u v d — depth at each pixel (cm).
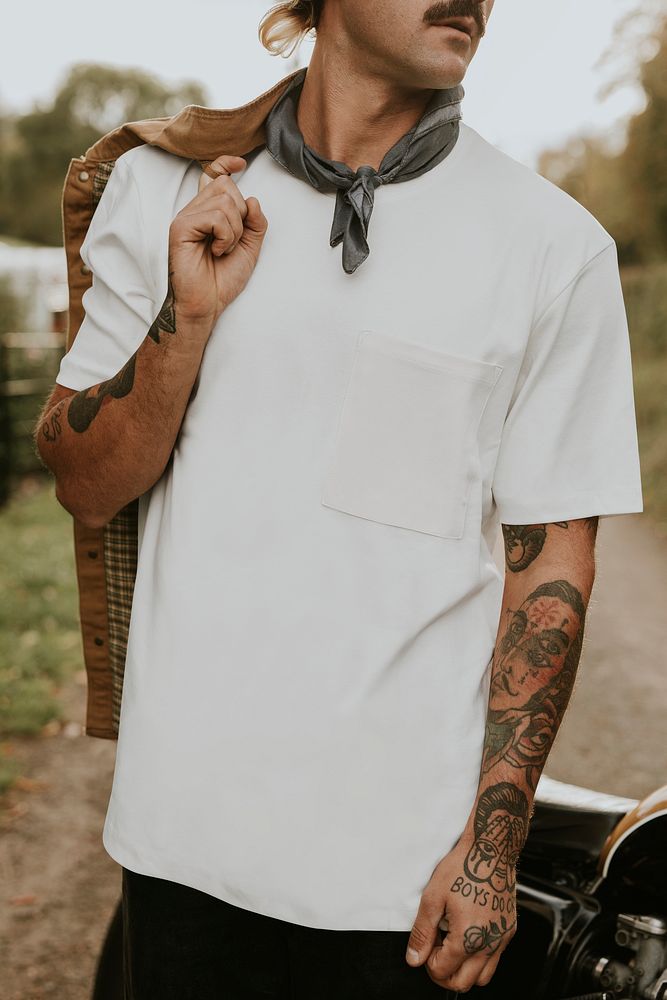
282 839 133
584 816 187
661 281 1423
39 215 4503
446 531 135
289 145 141
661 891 172
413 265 135
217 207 133
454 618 137
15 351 1027
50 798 383
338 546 134
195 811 136
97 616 170
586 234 138
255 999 144
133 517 164
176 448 146
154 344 137
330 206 139
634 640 577
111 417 142
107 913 309
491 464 140
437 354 133
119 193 153
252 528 136
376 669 132
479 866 131
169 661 138
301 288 136
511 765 135
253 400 137
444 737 135
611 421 142
